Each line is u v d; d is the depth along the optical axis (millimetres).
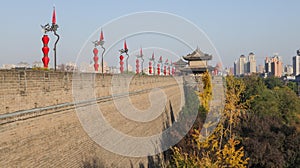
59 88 13836
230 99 30484
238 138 32219
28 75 11484
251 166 30344
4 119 10094
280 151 33875
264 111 53625
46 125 12602
